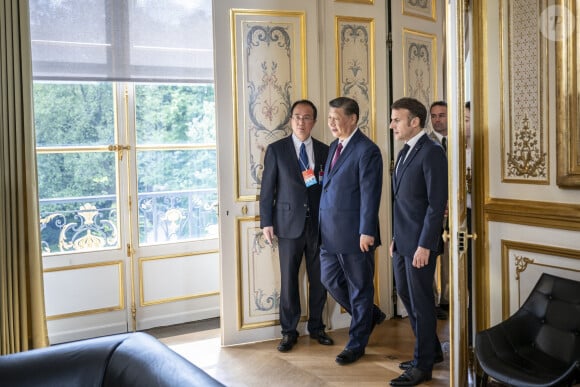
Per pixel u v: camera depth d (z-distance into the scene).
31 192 3.88
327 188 3.87
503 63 3.24
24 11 3.82
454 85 2.98
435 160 3.34
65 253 4.28
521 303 3.24
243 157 4.20
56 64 4.08
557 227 3.04
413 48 4.80
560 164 2.97
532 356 2.80
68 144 4.29
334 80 4.42
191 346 4.21
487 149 3.35
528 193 3.17
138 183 4.57
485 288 3.39
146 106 4.58
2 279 3.82
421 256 3.31
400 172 3.49
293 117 4.07
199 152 4.84
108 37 4.22
